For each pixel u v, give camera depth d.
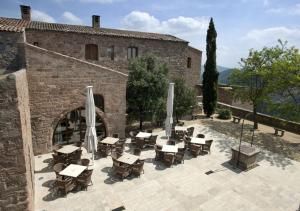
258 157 16.05
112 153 13.17
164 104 19.94
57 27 20.78
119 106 17.67
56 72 14.73
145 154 15.59
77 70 15.42
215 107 26.66
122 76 17.25
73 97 15.67
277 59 20.12
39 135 15.01
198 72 32.84
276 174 13.63
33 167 12.25
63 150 13.38
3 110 7.34
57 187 11.25
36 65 14.05
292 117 18.83
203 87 26.64
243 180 12.79
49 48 19.55
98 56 21.88
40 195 10.67
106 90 16.84
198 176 12.99
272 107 19.72
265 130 22.52
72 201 10.32
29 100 14.27
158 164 14.22
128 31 26.62
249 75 21.16
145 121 22.30
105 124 17.39
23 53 13.57
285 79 18.53
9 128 7.53
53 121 15.32
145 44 24.11
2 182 7.77
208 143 16.06
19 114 7.59
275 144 18.69
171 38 26.77
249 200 10.96
